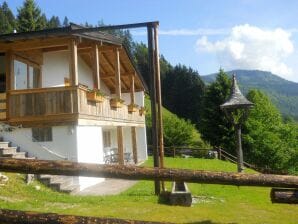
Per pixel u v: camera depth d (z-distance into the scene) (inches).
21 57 676.1
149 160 1170.0
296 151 1787.6
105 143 1046.4
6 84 641.6
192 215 407.2
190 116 3201.3
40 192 496.4
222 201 500.1
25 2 2581.2
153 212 411.2
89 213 401.1
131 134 1123.3
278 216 423.5
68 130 609.9
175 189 473.1
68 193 537.3
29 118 617.9
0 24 3090.6
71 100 609.0
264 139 1732.3
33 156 612.1
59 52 797.9
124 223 141.9
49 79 765.3
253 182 169.2
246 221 394.0
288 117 3144.7
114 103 791.7
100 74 1037.2
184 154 1449.3
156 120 518.3
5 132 620.7
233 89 731.4
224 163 1146.0
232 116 722.2
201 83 3267.7
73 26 583.5
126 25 526.3
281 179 171.3
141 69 3875.5
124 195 513.3
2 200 432.5
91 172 152.7
